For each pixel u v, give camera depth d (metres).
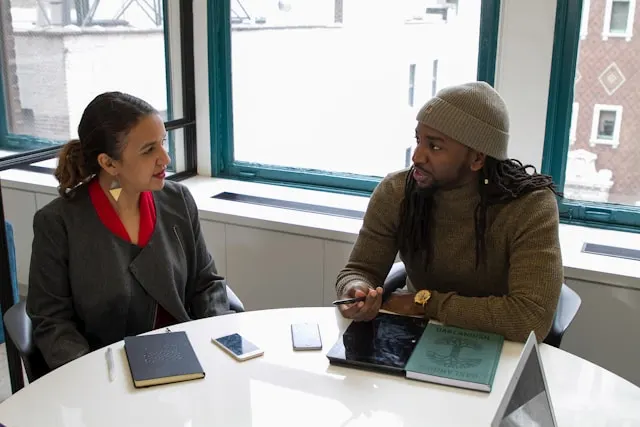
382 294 1.67
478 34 2.51
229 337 1.50
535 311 1.51
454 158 1.59
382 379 1.35
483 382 1.31
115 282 1.70
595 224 2.51
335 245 2.48
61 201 1.71
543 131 2.45
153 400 1.27
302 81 2.92
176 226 1.85
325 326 1.58
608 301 2.11
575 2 2.31
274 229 2.57
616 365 2.16
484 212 1.65
